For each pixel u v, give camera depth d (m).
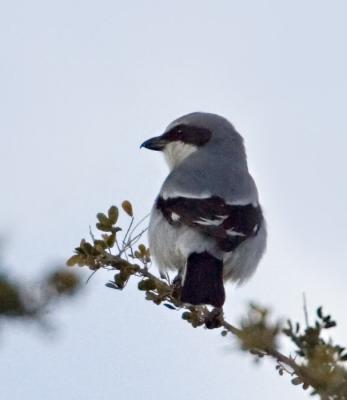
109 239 8.40
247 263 10.70
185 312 9.04
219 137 12.20
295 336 5.47
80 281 4.08
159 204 10.95
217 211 10.51
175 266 10.95
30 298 3.94
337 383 5.24
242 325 5.53
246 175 11.38
